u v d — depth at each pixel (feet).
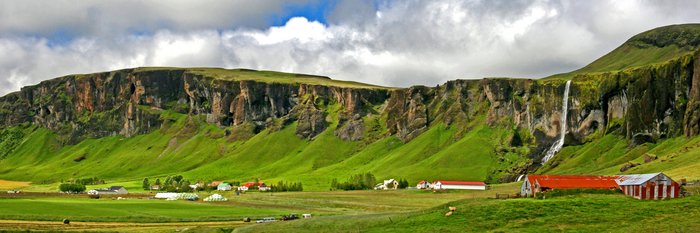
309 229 428.15
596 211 385.29
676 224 325.62
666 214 359.66
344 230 408.05
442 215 407.23
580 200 425.28
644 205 392.88
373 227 406.62
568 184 553.64
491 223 371.56
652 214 363.56
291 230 431.43
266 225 469.16
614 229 331.36
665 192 482.28
